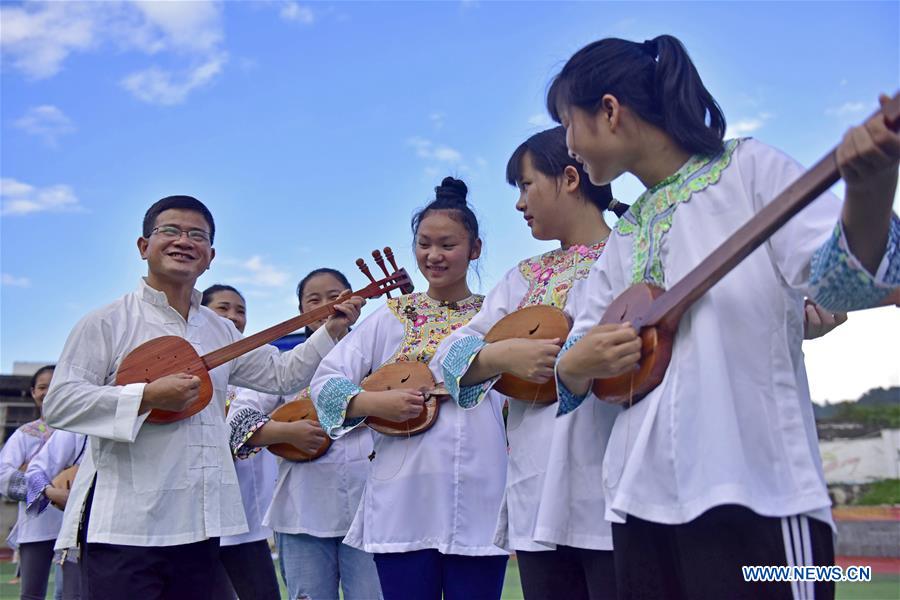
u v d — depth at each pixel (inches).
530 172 116.1
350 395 131.2
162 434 123.2
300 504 157.0
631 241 82.2
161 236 133.2
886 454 718.5
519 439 107.9
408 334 139.4
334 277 195.8
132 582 117.7
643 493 69.8
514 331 107.5
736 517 67.5
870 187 59.2
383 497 128.8
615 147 79.7
